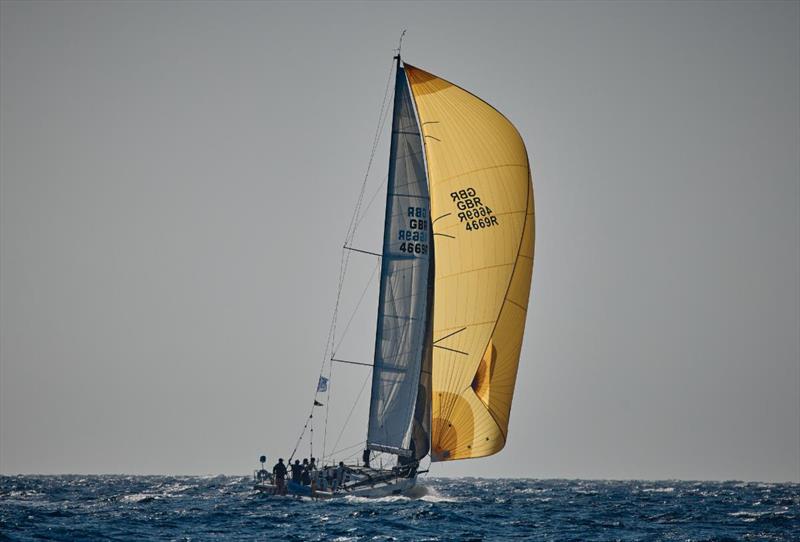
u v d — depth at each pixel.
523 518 187.75
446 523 168.88
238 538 146.75
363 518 171.88
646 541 153.88
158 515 180.12
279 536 149.00
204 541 143.38
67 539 143.62
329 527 159.50
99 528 157.50
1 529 151.50
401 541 144.62
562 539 153.25
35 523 162.88
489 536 154.75
